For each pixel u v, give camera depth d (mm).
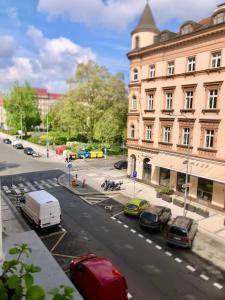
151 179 33625
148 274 15148
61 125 59906
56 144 68625
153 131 32906
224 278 15094
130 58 35219
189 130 28359
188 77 27938
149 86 32906
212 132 26312
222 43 24500
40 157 52375
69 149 55781
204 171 25828
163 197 28891
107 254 17141
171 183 30688
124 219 23203
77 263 13070
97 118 55719
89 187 32875
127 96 56250
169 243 18453
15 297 3150
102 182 35438
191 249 18312
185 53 28047
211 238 20250
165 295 13422
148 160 34500
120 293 11562
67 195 29703
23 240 15242
